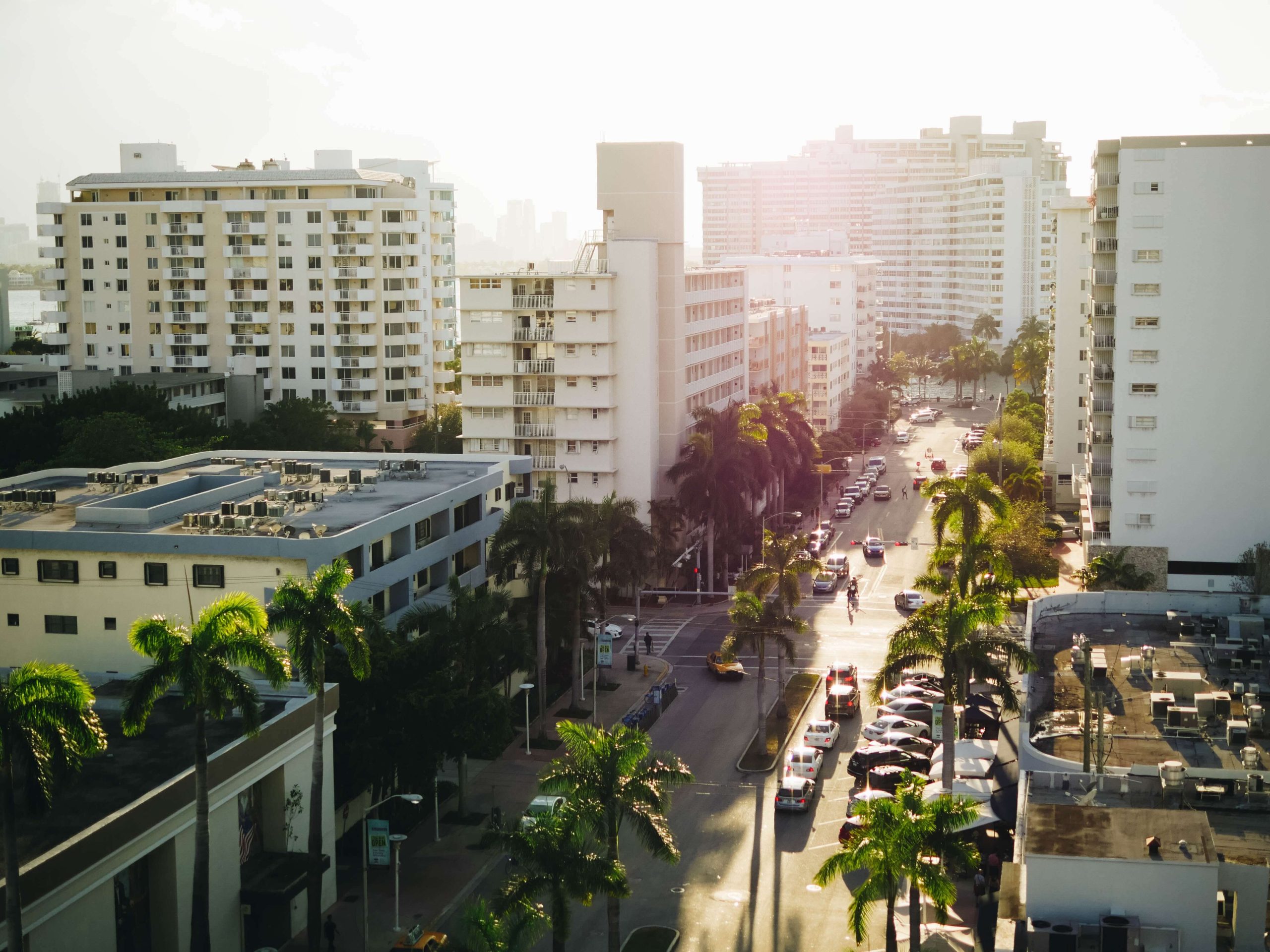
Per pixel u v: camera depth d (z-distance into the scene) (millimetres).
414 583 86250
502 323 131500
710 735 88188
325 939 60500
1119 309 115375
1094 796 53844
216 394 175375
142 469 103875
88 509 81500
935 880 47625
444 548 90062
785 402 160000
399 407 182625
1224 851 48500
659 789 52281
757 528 142875
